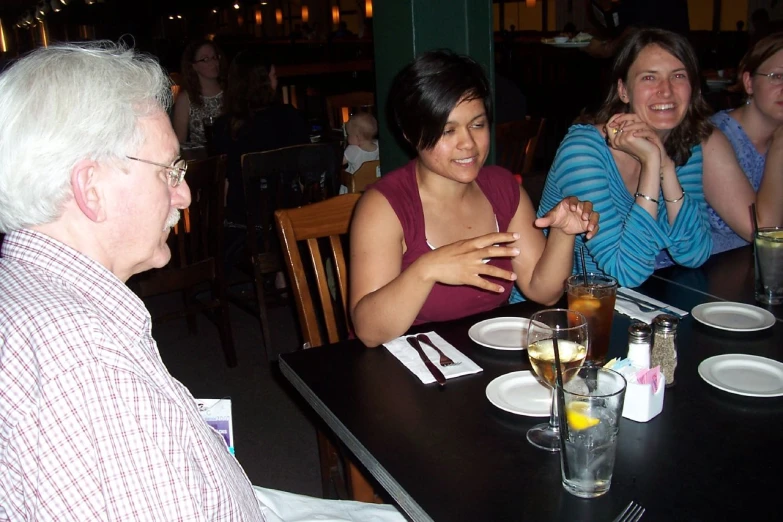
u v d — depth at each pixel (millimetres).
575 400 874
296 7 16734
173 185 933
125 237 878
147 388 766
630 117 1783
